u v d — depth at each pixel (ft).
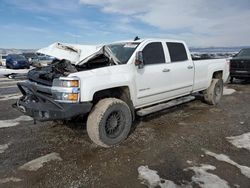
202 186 8.89
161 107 16.03
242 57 35.78
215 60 21.76
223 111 19.89
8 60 71.92
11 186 9.00
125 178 9.52
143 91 14.53
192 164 10.61
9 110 19.89
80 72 11.67
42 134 14.33
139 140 13.41
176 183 9.11
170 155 11.52
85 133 14.46
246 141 13.24
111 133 12.61
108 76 12.35
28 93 13.62
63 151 12.01
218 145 12.69
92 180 9.40
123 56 14.49
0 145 12.70
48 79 12.41
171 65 16.53
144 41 15.30
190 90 18.93
